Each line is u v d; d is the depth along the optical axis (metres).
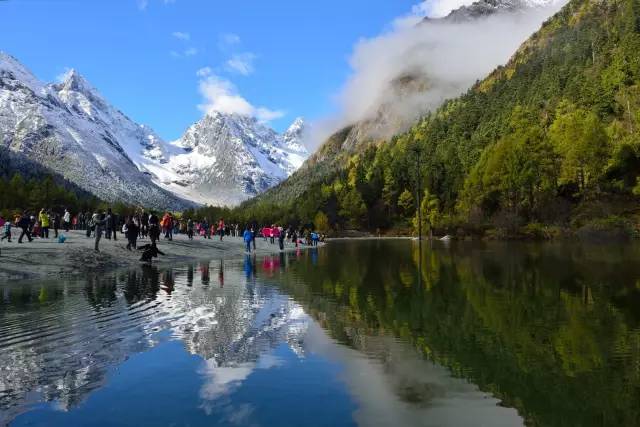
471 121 142.88
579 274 19.20
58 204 129.62
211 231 62.03
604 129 71.56
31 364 7.17
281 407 5.56
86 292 14.73
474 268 23.17
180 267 24.30
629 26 112.25
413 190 122.50
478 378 6.55
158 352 7.82
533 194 68.25
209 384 6.32
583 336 8.86
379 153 164.12
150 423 5.11
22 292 14.64
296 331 9.39
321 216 123.19
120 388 6.16
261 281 18.14
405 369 6.97
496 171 73.75
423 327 9.78
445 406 5.59
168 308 11.90
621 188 66.44
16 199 126.00
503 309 11.70
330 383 6.33
